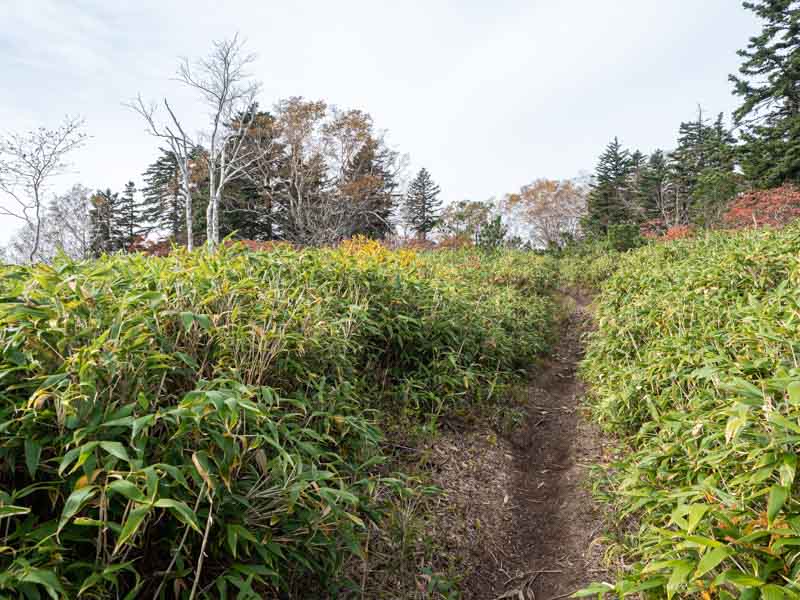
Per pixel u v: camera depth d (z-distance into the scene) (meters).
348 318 3.65
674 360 3.62
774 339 2.47
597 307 8.25
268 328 2.64
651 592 1.86
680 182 33.94
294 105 22.89
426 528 2.90
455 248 18.75
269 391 2.02
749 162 20.20
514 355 6.09
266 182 24.17
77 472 1.57
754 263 4.76
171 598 1.72
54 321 1.75
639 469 2.54
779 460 1.57
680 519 1.61
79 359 1.63
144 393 1.84
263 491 1.80
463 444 4.06
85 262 2.89
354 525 2.54
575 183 46.22
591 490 3.36
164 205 33.12
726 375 2.60
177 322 2.37
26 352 1.72
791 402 1.60
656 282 6.32
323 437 2.48
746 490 1.78
